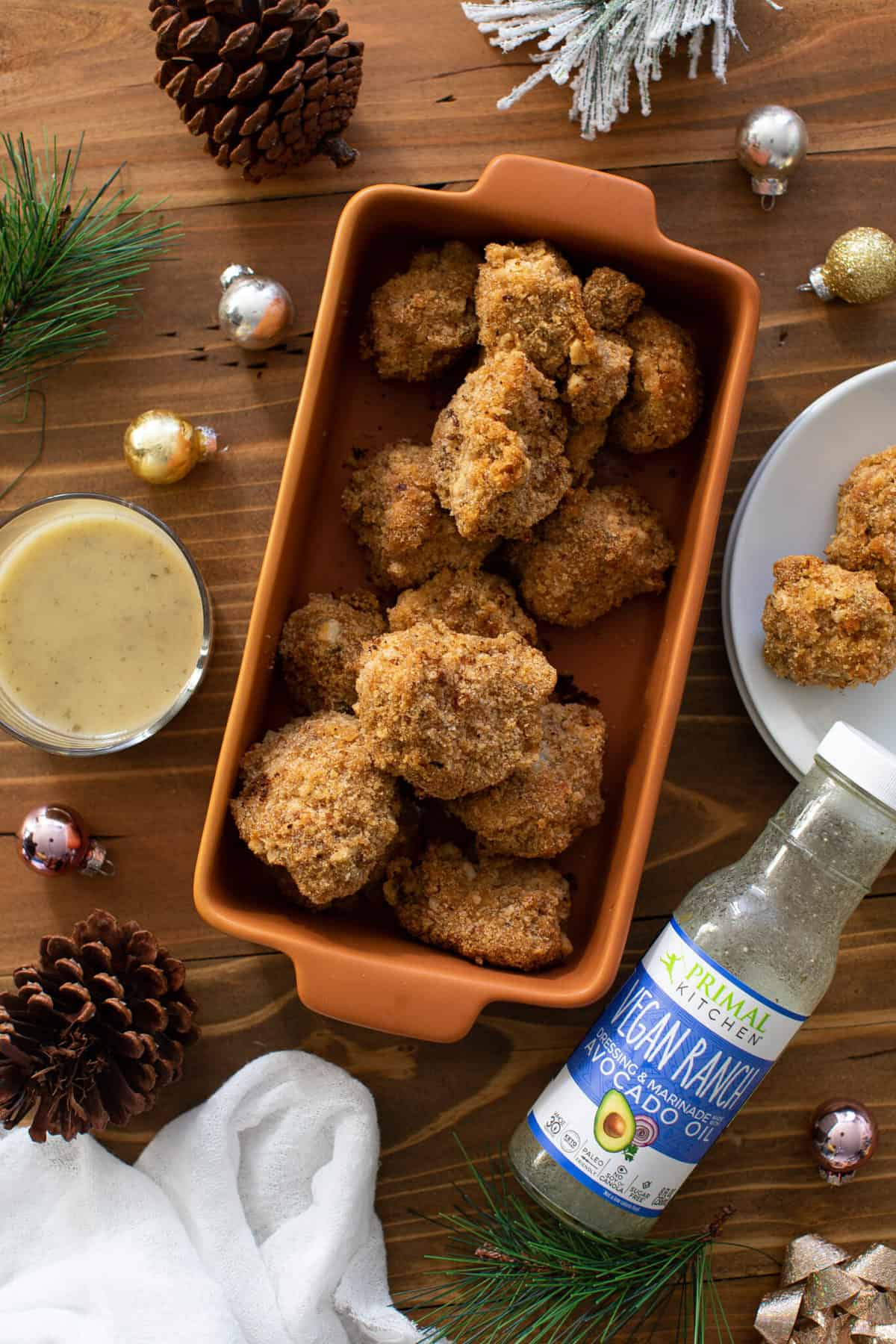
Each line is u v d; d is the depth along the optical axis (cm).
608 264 60
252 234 64
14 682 62
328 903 59
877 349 64
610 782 63
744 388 59
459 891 60
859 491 61
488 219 59
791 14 63
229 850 59
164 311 64
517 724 58
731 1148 65
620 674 63
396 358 61
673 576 62
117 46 63
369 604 62
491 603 60
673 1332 65
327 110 59
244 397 64
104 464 64
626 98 62
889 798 55
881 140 64
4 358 60
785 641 61
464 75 63
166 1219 63
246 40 57
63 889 64
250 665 58
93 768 64
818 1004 65
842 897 58
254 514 64
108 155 63
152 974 60
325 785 57
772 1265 65
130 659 62
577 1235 63
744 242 64
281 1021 65
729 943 58
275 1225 64
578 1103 59
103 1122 60
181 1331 61
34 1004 59
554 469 59
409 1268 65
